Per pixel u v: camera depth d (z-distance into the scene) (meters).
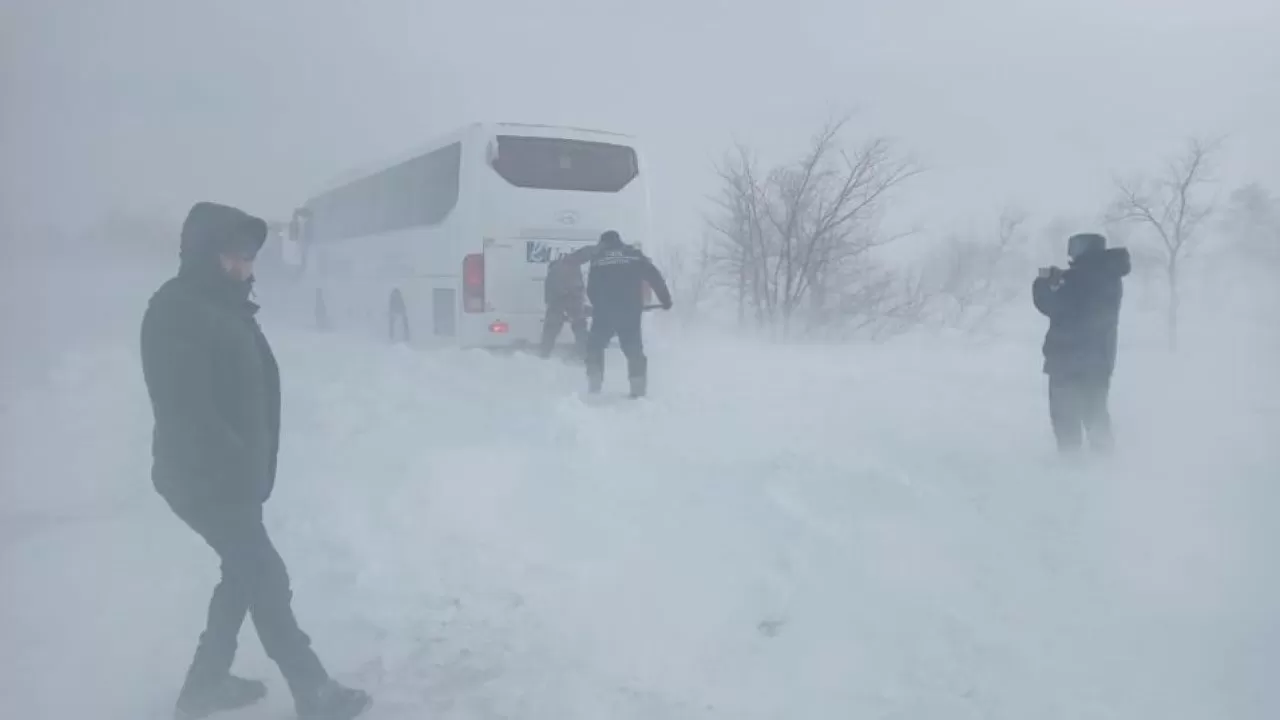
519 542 5.62
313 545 5.70
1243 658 4.05
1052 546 5.27
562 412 7.94
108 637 4.70
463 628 4.67
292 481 6.83
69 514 6.50
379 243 17.12
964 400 10.20
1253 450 7.30
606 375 12.53
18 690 4.18
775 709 3.90
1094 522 5.59
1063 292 7.02
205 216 3.78
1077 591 4.73
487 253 13.52
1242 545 5.11
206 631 3.99
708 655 4.35
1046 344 7.12
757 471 6.60
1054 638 4.31
